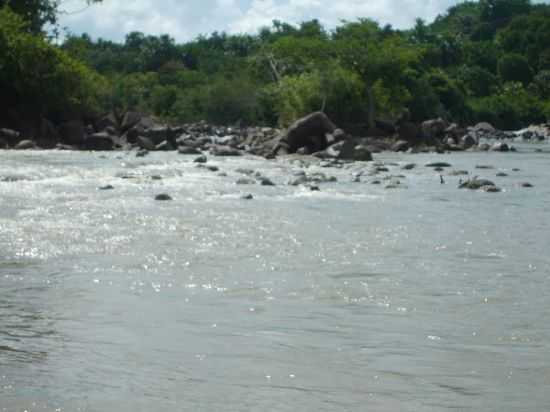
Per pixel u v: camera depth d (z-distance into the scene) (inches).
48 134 1419.8
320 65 2247.8
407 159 1219.9
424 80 3346.5
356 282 290.7
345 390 172.1
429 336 218.5
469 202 593.6
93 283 278.5
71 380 175.0
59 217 447.2
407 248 371.2
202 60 4955.7
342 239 394.6
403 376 182.5
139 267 308.5
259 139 1486.2
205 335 215.0
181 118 3073.3
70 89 1566.2
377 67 2213.3
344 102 2224.4
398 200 599.8
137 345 204.1
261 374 182.4
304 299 262.1
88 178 722.2
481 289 281.9
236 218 468.1
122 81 3454.7
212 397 165.9
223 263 321.4
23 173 743.7
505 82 5334.6
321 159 1093.8
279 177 784.3
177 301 254.7
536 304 260.1
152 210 496.1
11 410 155.2
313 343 209.5
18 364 186.2
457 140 1780.3
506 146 1593.3
